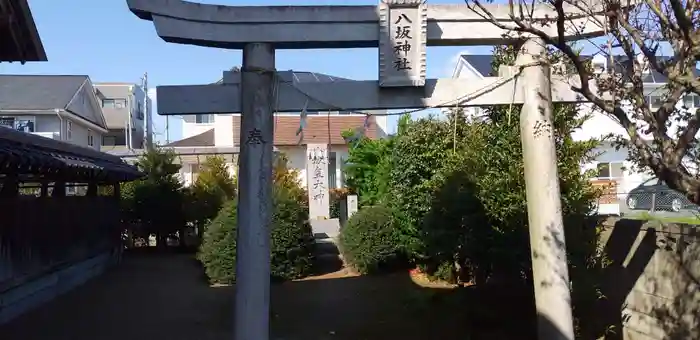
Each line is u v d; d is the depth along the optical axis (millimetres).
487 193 6969
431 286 9773
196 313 8375
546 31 5117
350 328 7305
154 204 16031
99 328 7504
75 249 10758
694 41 2928
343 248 12383
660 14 3125
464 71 24219
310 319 7863
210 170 17312
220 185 16688
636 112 3400
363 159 15695
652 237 5441
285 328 7391
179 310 8578
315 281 10805
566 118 6875
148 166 16453
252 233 5184
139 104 36781
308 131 21672
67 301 9312
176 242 17656
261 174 5168
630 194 16797
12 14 5488
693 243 4883
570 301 5305
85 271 11398
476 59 23656
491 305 6414
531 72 5379
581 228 6254
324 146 17266
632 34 3279
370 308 8375
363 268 11406
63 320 7965
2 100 23625
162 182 16328
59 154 9125
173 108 5309
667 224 5227
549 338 5246
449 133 9953
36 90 24891
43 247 9148
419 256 10477
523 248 6352
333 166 22344
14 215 8031
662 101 3955
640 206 16453
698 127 3096
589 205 6914
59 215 9953
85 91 26672
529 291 6285
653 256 5426
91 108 27906
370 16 5227
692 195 2977
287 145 21219
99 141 29359
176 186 16625
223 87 5363
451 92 5410
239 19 5117
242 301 5195
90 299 9469
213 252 11055
